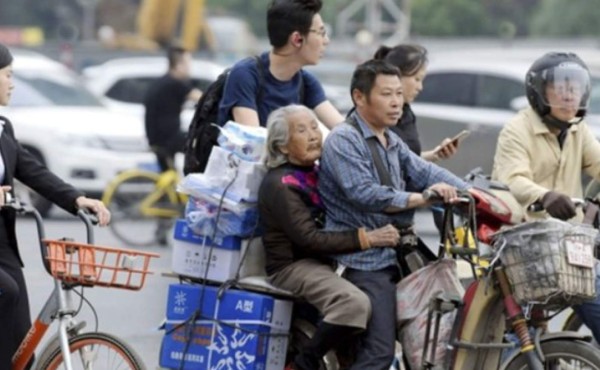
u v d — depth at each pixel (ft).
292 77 62.23
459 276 57.47
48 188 57.36
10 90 57.00
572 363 53.36
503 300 53.42
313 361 54.70
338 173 54.85
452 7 502.38
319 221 56.08
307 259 55.93
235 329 56.39
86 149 142.00
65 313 53.78
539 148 59.67
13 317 55.21
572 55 59.52
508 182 58.49
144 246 123.34
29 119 143.13
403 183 56.24
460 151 138.41
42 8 586.45
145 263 52.08
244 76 61.41
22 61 152.76
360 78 55.31
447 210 54.19
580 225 52.19
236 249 56.85
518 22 510.99
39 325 54.70
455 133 138.62
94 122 143.54
